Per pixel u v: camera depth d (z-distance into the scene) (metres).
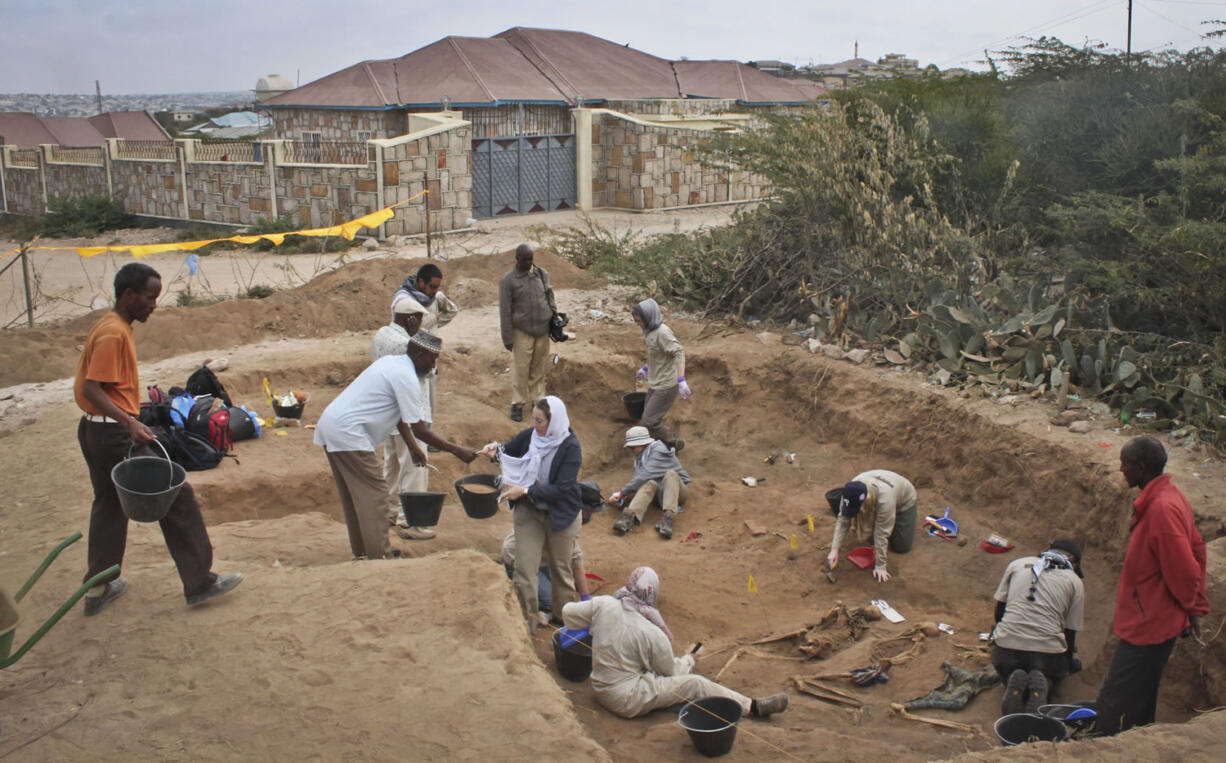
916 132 13.28
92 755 4.05
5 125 49.88
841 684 6.25
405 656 4.77
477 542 7.64
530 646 5.04
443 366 11.22
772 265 12.60
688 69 38.69
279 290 15.12
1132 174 11.54
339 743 4.13
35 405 9.66
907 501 7.77
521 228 25.09
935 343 10.11
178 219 27.02
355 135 28.64
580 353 11.61
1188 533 4.86
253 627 5.06
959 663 6.44
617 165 28.98
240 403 10.04
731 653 6.71
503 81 29.14
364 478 6.08
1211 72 11.84
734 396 11.01
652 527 9.02
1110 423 8.17
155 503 4.80
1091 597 6.95
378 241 22.72
